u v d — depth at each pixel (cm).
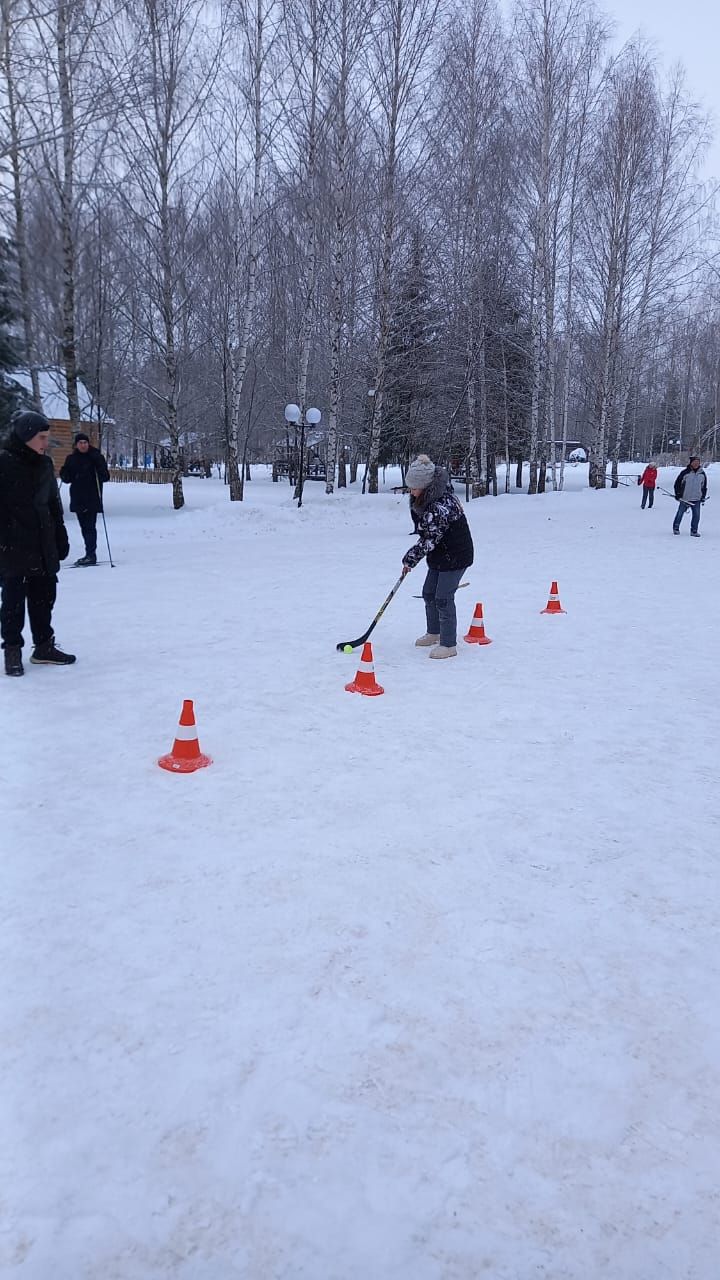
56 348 1694
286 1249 165
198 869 318
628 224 2898
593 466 3192
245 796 389
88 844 336
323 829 355
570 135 2797
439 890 307
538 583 1113
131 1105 201
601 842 349
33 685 577
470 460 2923
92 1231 167
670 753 460
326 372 3359
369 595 985
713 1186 183
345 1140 192
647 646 734
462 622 841
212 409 4106
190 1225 170
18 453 582
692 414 6469
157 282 2097
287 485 3722
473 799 392
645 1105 205
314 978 253
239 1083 209
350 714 522
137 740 464
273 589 1034
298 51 2102
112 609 884
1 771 412
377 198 2327
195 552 1477
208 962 259
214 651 689
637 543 1611
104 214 1666
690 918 291
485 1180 183
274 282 3106
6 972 251
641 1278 161
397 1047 223
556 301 3098
